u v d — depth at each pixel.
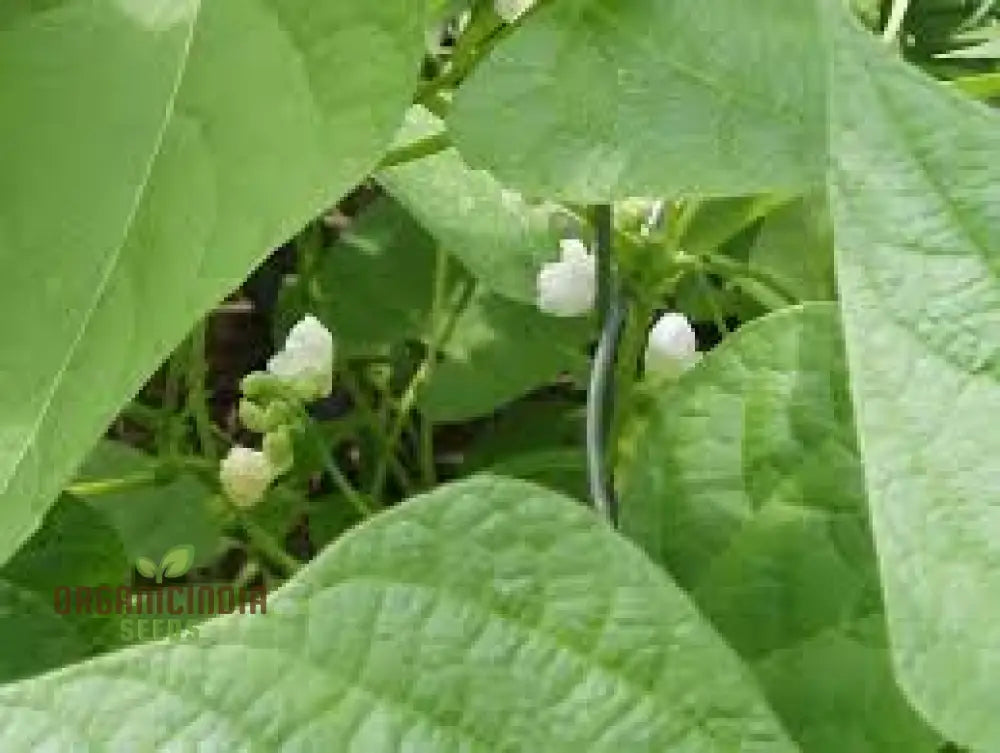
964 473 0.32
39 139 0.37
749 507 0.40
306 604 0.35
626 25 0.44
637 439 0.45
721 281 0.60
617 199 0.42
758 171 0.43
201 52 0.38
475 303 0.59
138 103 0.37
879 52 0.33
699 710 0.35
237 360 0.68
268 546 0.52
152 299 0.36
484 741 0.35
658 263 0.48
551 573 0.35
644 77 0.43
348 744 0.34
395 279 0.61
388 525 0.35
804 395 0.41
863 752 0.38
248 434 0.66
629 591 0.36
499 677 0.35
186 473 0.52
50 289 0.36
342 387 0.63
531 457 0.56
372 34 0.38
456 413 0.58
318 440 0.52
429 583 0.35
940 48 0.59
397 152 0.48
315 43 0.38
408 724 0.35
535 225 0.51
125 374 0.35
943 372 0.32
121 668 0.34
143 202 0.37
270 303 0.67
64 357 0.36
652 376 0.48
